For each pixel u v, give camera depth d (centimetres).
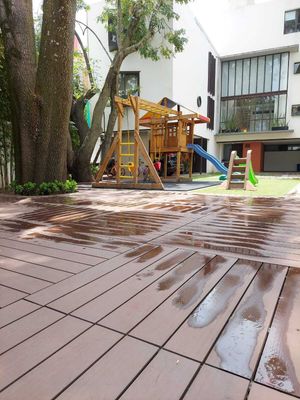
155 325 136
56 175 655
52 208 455
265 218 365
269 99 1762
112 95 1004
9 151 778
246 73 1811
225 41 1809
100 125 949
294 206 452
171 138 991
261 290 170
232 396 97
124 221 356
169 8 1053
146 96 1358
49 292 171
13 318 143
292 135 1697
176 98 1352
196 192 655
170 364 111
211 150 1792
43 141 622
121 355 116
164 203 497
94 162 1129
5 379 104
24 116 606
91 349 120
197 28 1524
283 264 210
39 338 128
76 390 100
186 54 1420
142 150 729
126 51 962
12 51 578
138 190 712
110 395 97
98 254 236
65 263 217
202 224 336
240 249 244
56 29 578
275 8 1684
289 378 104
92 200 541
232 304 154
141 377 105
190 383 102
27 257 230
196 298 161
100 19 1159
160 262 217
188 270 201
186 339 126
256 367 109
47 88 601
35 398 96
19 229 320
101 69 1414
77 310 150
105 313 147
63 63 596
